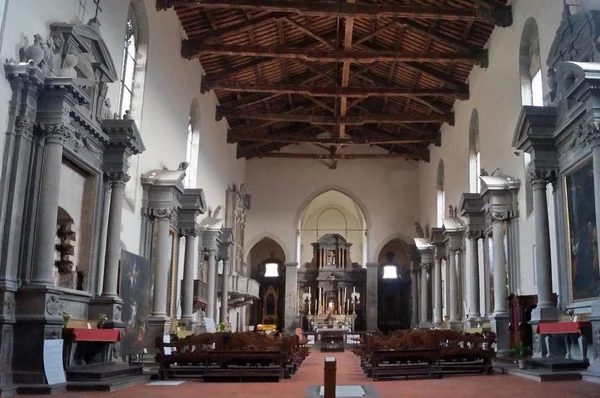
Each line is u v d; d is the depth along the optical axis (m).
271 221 33.66
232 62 23.72
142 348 13.49
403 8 17.80
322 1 18.06
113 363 11.68
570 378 10.45
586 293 11.63
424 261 28.86
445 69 23.59
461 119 24.62
